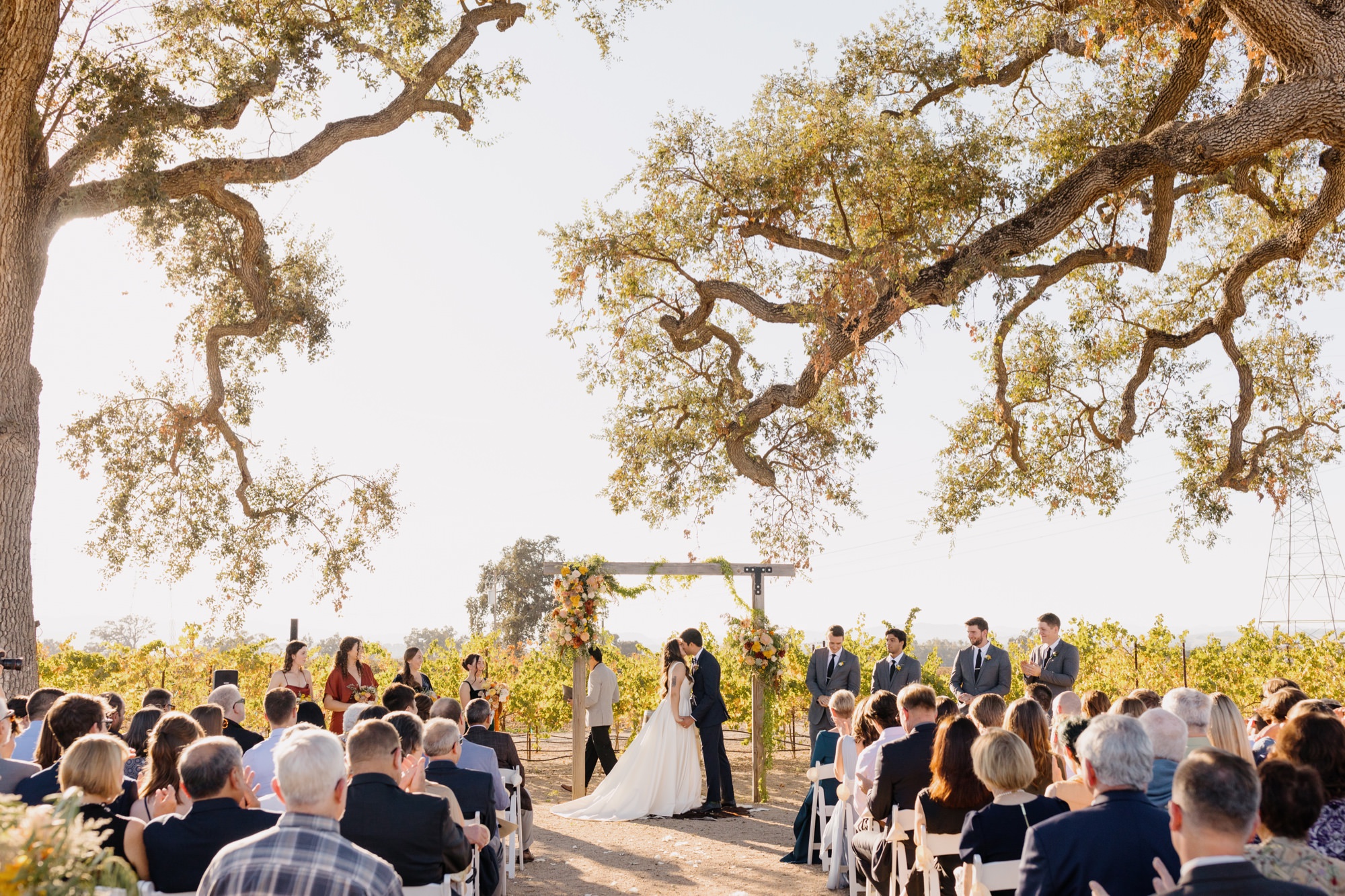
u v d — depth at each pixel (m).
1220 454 14.31
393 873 2.69
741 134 11.38
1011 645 16.53
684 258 12.13
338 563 16.77
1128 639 15.48
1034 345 14.88
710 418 13.69
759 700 11.05
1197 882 2.20
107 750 3.47
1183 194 12.88
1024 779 3.74
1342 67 8.62
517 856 7.47
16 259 10.52
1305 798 2.72
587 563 11.17
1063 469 14.69
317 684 15.91
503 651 17.36
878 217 10.56
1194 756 2.31
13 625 10.11
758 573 11.31
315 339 16.50
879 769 5.13
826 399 13.37
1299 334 14.58
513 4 14.07
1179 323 14.89
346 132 13.19
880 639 16.69
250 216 13.72
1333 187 10.64
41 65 10.41
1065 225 10.56
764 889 6.77
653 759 10.05
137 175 11.14
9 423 10.30
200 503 16.23
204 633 16.61
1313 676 13.29
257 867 2.55
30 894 2.07
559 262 11.96
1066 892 2.93
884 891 5.16
